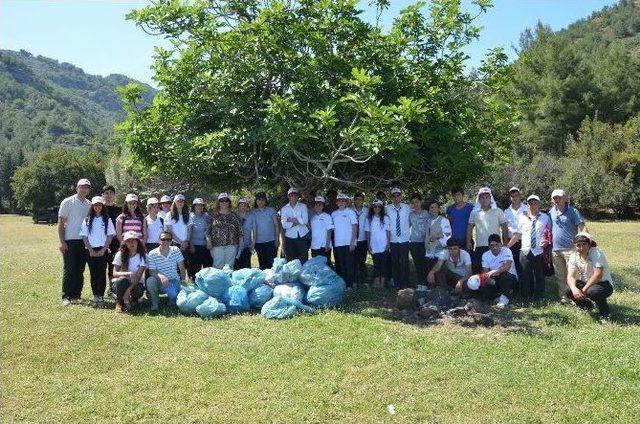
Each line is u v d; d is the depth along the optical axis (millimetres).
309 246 10477
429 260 9695
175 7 9672
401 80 10406
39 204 49719
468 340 6832
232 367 5969
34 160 54688
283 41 10031
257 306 8523
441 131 10289
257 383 5535
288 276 8672
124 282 8391
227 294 8414
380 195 10703
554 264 9047
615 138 35688
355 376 5703
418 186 12164
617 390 5273
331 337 6922
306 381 5574
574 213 8828
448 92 10945
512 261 8844
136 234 8703
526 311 8375
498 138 11508
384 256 10242
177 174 11812
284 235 10102
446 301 8508
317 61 10047
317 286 8594
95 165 51312
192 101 10664
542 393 5219
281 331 7215
